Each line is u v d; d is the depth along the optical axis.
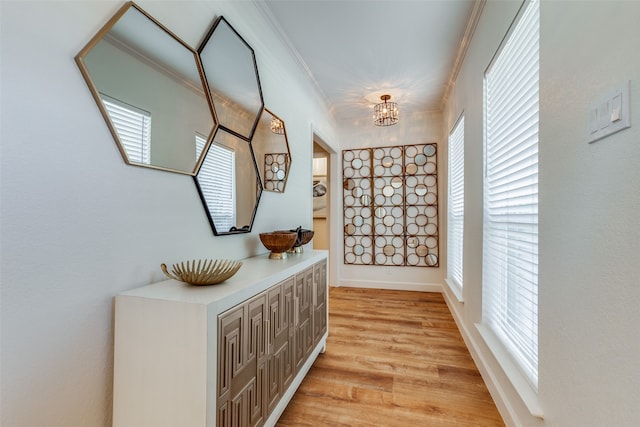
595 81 0.86
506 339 1.75
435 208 4.21
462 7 2.09
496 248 1.90
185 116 1.38
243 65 1.87
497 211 1.88
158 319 1.00
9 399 0.79
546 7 1.17
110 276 1.04
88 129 0.97
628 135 0.73
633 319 0.71
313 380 1.95
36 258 0.84
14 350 0.80
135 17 1.13
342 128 4.58
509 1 1.56
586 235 0.91
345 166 4.57
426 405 1.70
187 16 1.41
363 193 4.49
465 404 1.71
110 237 1.04
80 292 0.95
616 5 0.77
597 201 0.86
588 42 0.90
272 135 2.29
